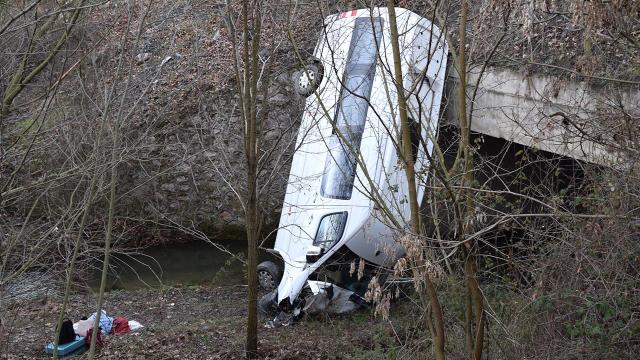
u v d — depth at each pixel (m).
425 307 7.25
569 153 8.34
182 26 14.68
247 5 10.20
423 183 6.55
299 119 14.67
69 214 7.27
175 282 16.64
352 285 12.70
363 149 12.44
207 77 17.36
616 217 6.44
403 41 9.34
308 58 12.34
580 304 7.23
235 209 18.92
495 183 8.81
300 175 13.75
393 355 8.91
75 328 11.21
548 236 7.37
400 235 6.70
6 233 7.39
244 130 9.91
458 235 6.31
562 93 9.11
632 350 7.07
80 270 10.34
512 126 10.16
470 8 8.91
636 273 7.03
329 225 12.80
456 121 12.78
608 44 7.65
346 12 12.98
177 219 18.61
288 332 11.81
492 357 7.61
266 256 17.41
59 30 7.97
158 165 17.67
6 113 7.38
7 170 7.84
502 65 12.09
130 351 10.80
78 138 7.80
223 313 13.68
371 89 12.36
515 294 7.96
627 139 7.20
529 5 6.14
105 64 8.93
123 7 9.37
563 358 7.21
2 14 7.58
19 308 8.65
